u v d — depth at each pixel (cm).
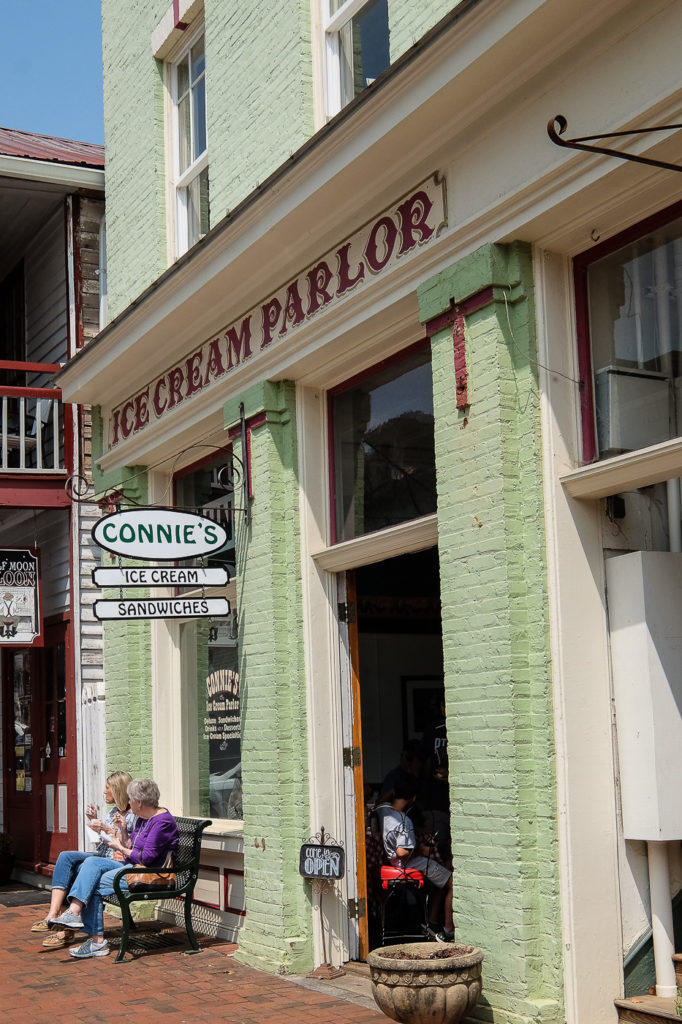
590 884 596
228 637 990
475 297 652
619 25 557
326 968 811
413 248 708
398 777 909
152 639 1112
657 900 606
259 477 891
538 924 602
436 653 1159
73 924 902
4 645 1235
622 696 615
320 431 881
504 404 634
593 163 573
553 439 625
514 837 605
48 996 770
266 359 880
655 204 591
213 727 1017
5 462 1270
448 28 608
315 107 865
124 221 1210
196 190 1098
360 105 683
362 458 841
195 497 1098
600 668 618
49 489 1284
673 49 532
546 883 600
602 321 639
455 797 652
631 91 554
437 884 869
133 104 1194
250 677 894
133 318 1023
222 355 957
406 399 792
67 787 1286
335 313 786
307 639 854
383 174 723
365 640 1129
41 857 1356
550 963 595
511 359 639
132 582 838
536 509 621
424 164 696
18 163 1261
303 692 852
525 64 605
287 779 852
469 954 600
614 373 629
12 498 1265
